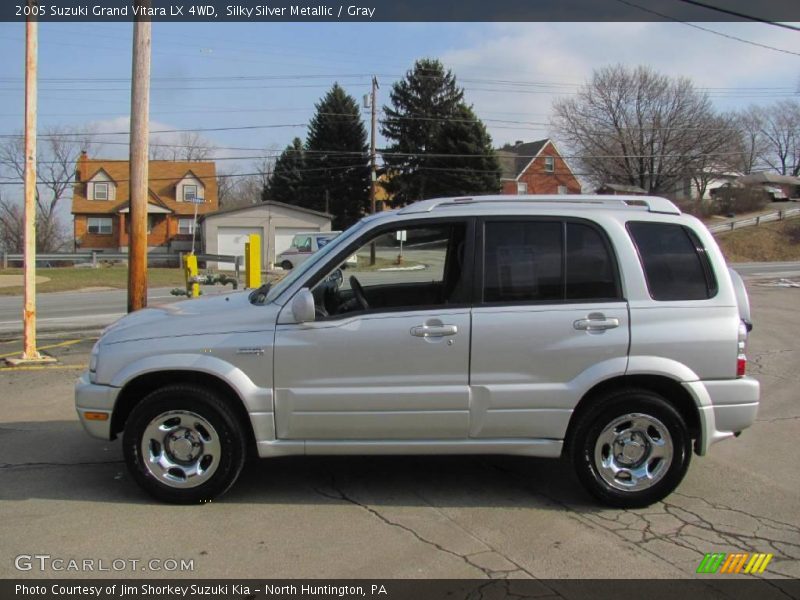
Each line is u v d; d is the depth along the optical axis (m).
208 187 51.03
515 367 4.21
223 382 4.26
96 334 12.06
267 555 3.58
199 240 49.97
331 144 56.47
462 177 50.38
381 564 3.49
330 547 3.68
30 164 8.80
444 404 4.20
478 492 4.53
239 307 4.42
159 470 4.25
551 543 3.76
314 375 4.20
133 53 8.80
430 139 52.81
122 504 4.27
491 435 4.27
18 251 59.91
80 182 48.84
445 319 4.20
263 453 4.25
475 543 3.75
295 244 30.72
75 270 31.62
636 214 4.38
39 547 3.66
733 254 45.72
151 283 26.02
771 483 4.73
